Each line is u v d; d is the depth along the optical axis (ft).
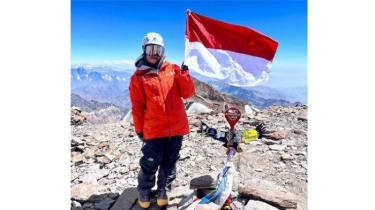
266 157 16.85
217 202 10.93
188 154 17.57
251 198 11.44
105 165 17.01
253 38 11.29
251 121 26.13
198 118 28.89
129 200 12.14
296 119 26.99
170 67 10.61
